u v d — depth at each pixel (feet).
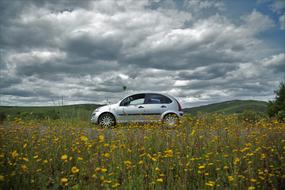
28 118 34.86
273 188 16.01
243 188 15.29
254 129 28.48
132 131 24.91
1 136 23.59
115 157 18.33
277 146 22.38
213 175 17.79
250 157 18.80
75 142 21.93
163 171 17.83
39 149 20.98
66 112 37.19
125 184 15.28
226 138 23.07
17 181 15.76
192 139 22.74
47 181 16.60
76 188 14.56
